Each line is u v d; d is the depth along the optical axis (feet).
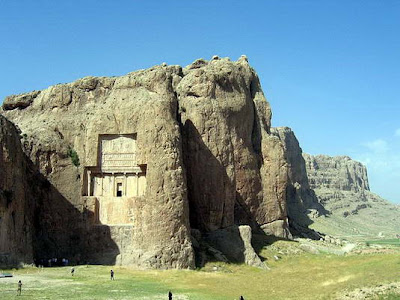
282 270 186.39
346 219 611.88
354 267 157.07
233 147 269.44
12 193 190.19
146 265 198.49
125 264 203.92
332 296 121.39
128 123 222.89
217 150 253.44
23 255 192.65
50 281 154.40
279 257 238.48
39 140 227.20
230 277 176.55
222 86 270.26
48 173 223.92
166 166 210.59
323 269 166.81
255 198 277.44
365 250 240.12
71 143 233.96
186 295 135.74
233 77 277.64
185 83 264.11
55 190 222.69
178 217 206.69
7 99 259.80
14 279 156.35
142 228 206.90
